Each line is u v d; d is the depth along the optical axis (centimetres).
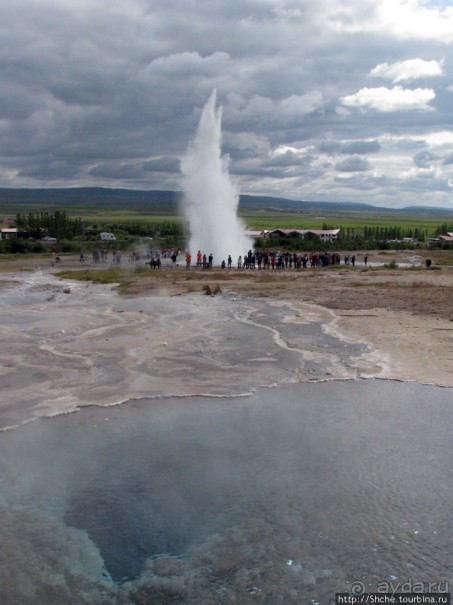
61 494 717
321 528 643
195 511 678
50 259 5622
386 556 593
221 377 1209
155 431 919
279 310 2128
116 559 591
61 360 1341
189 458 820
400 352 1426
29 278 3588
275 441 881
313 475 769
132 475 768
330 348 1473
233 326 1786
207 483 746
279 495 716
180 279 3338
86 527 646
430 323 1822
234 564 582
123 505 692
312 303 2309
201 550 605
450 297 2411
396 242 9169
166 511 679
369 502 698
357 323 1836
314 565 579
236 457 824
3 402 1039
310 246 7606
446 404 1047
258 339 1583
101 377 1201
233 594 537
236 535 630
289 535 630
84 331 1700
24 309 2164
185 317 1955
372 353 1416
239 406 1038
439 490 729
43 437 890
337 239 8925
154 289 2812
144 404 1041
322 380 1188
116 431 916
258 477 764
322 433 912
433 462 809
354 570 571
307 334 1655
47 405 1027
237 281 3238
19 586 549
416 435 905
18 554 598
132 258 5494
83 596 536
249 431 920
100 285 3097
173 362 1327
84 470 781
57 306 2242
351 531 637
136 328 1745
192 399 1071
